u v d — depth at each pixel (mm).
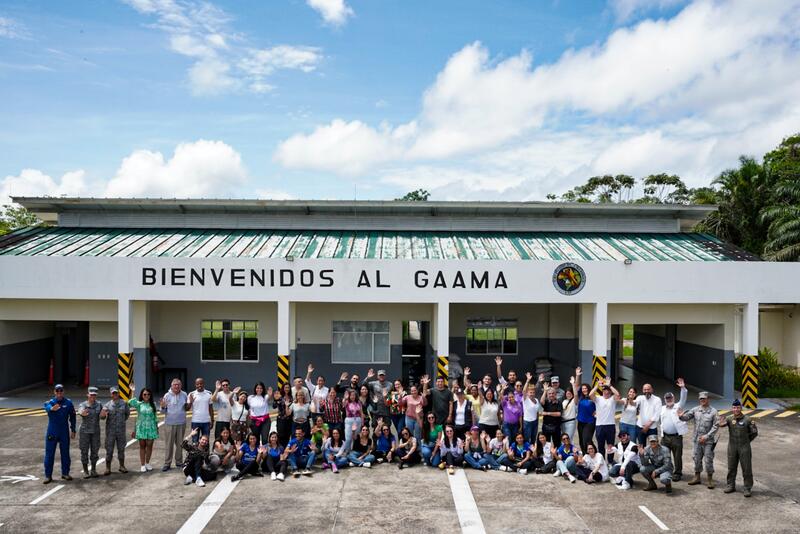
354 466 12133
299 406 12195
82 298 18016
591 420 11922
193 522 9406
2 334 19734
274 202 21859
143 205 21797
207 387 20797
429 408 12531
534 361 21750
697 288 18391
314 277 18156
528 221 22594
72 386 21656
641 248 20516
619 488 10898
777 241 28734
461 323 22047
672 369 23656
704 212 22219
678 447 11234
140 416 11688
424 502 10227
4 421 16156
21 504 10141
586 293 18281
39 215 23000
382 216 22500
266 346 20781
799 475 11766
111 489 10852
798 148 41125
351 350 20844
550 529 9164
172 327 20828
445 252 19766
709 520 9508
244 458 11531
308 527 9234
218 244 20391
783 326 27047
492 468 11914
